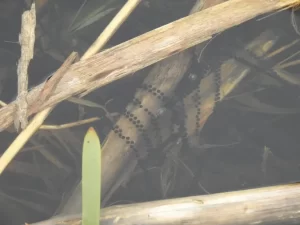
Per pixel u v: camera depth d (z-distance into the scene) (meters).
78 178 0.34
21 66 0.32
